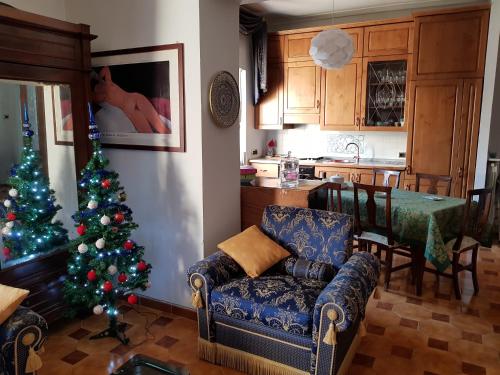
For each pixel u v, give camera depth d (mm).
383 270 3811
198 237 2814
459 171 4582
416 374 2299
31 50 2414
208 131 2754
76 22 3049
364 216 3621
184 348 2559
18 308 1844
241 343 2252
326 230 2564
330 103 5402
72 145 2734
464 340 2645
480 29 4301
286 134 6137
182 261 2912
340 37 3344
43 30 2469
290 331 2049
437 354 2490
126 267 2518
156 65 2764
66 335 2711
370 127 5238
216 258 2436
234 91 2969
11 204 2447
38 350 1812
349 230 2518
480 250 4395
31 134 2520
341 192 3818
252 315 2143
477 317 2945
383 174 4652
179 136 2756
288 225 2699
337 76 5305
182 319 2932
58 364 2400
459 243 3189
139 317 2957
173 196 2869
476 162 4512
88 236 2465
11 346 1719
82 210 2547
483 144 4445
